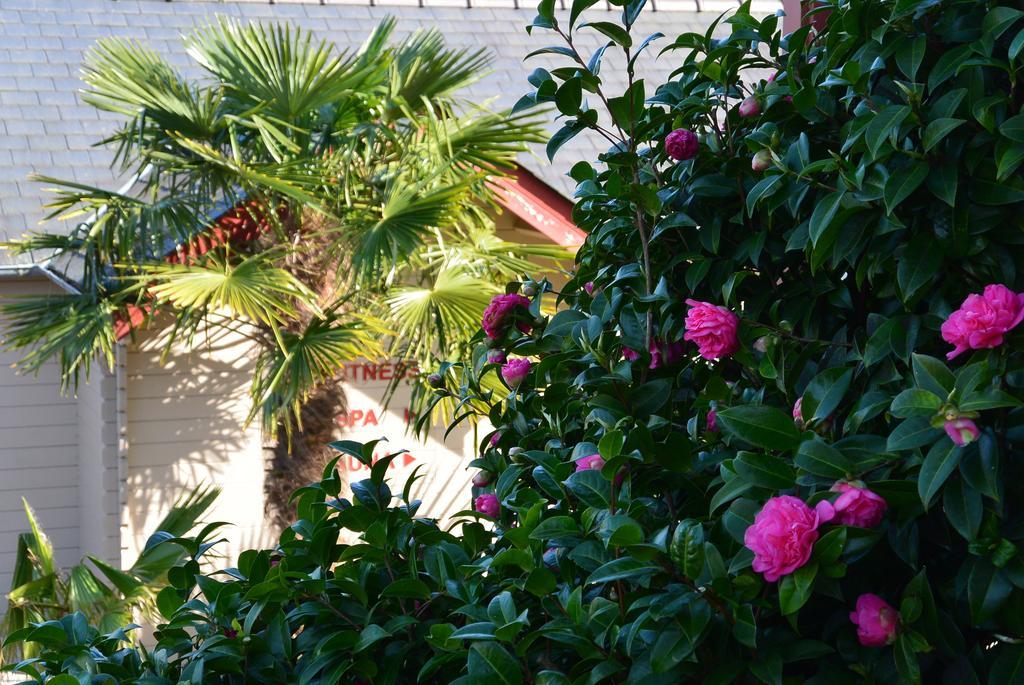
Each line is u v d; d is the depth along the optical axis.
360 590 1.91
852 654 1.43
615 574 1.41
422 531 2.07
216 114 6.80
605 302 2.11
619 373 1.83
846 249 1.62
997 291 1.33
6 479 8.25
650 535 1.62
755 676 1.45
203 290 6.20
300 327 6.85
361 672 1.86
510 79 9.30
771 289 1.88
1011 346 1.37
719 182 1.91
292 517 7.06
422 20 10.16
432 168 6.56
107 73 6.39
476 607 1.79
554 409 2.12
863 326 1.81
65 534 8.40
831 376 1.52
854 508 1.29
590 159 7.75
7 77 9.09
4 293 7.61
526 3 10.54
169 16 9.94
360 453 2.09
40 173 8.41
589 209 2.22
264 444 7.61
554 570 1.86
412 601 1.98
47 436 8.34
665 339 1.93
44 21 9.62
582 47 9.98
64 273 6.91
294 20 9.94
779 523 1.28
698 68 2.13
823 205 1.62
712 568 1.37
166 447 7.67
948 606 1.46
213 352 7.77
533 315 2.32
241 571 2.07
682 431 1.92
